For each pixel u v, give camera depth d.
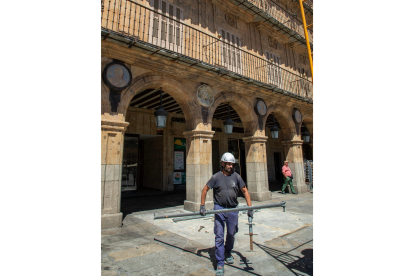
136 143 12.47
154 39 7.21
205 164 7.78
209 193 7.76
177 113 13.34
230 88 8.90
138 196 10.93
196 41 7.87
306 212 7.29
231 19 10.00
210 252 4.04
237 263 3.57
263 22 11.07
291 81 12.02
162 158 12.71
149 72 6.85
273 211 7.46
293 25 12.98
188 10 8.30
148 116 12.25
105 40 5.70
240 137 16.05
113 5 6.28
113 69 5.99
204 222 6.07
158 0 7.52
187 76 7.56
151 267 3.44
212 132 8.05
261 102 10.27
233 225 3.47
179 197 10.53
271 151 18.48
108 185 5.70
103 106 5.81
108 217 5.53
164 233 5.13
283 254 3.92
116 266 3.46
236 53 9.87
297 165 12.13
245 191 3.52
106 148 5.78
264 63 11.15
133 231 5.29
